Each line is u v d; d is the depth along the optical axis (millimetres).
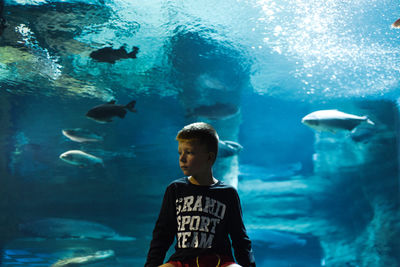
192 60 10133
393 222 12211
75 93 11945
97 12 7539
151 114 14250
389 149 13125
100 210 16547
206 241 1885
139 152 15844
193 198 1981
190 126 2031
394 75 11031
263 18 8180
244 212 18438
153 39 8883
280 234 15914
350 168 16359
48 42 8359
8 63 9312
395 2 7512
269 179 23016
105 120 7328
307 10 7996
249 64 10914
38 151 15484
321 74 11641
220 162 11875
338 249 14453
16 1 6930
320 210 18125
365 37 8875
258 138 25391
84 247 11797
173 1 7523
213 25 8484
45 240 12906
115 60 9242
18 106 12766
